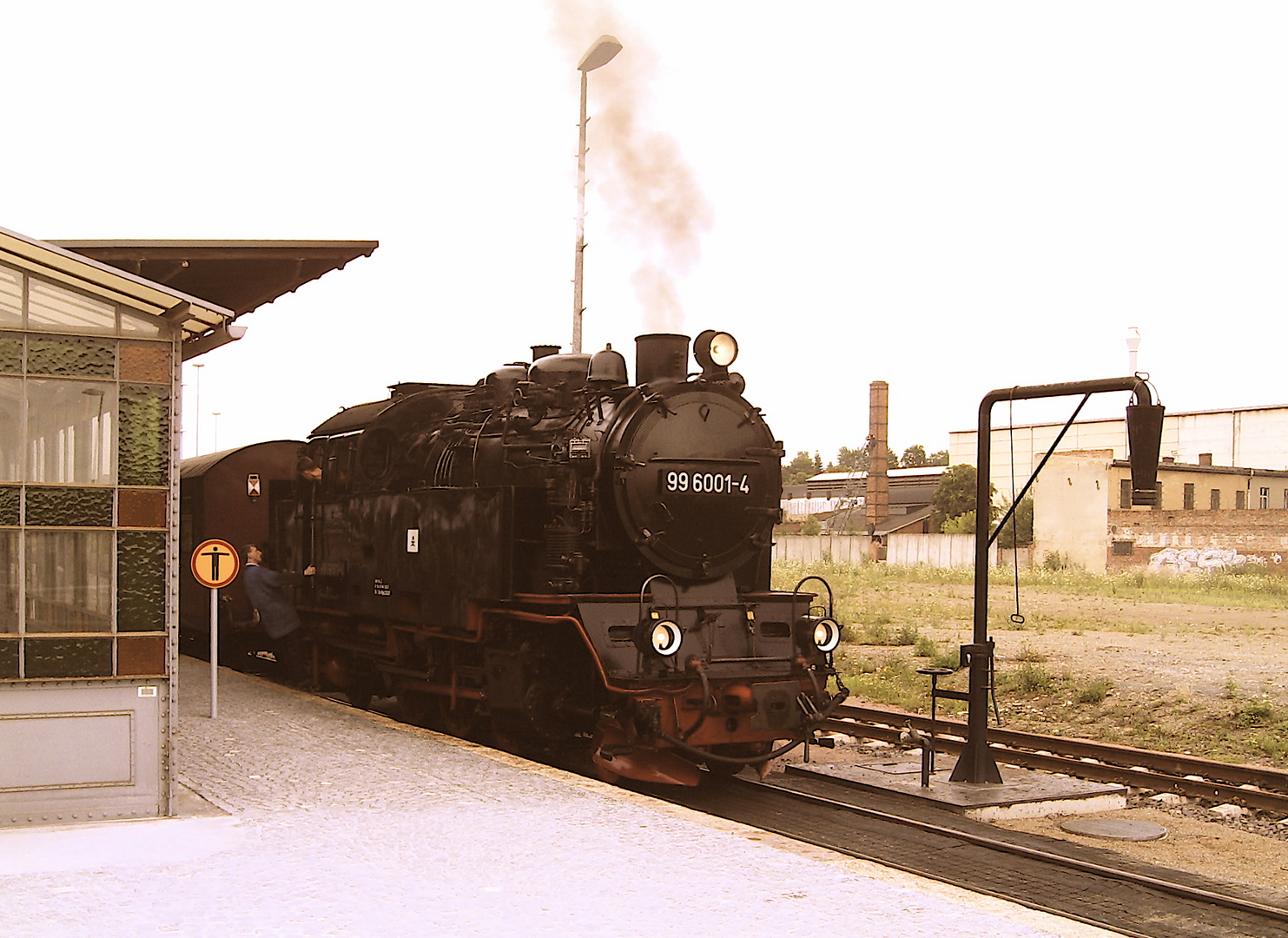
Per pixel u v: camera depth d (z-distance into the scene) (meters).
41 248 7.04
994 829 8.98
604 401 11.17
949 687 16.97
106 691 7.65
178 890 6.05
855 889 6.25
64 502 7.60
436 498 12.13
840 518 75.88
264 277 10.63
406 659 13.32
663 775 9.84
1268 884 7.98
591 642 9.92
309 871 6.41
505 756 9.94
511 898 5.98
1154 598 33.44
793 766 11.17
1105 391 9.32
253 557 15.13
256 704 12.60
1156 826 9.36
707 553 10.94
